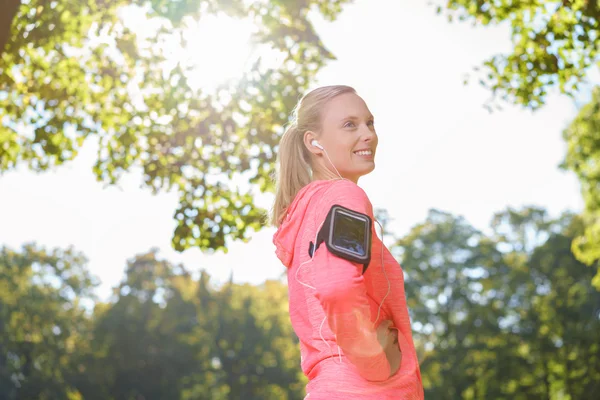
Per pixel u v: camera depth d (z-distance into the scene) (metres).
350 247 1.80
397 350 1.96
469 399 43.59
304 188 2.09
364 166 2.13
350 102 2.17
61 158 12.41
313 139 2.17
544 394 42.06
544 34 10.66
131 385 53.28
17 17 10.66
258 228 12.05
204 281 58.62
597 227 25.50
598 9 10.16
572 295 44.22
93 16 11.52
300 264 2.00
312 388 1.93
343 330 1.77
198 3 11.21
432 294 50.78
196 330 55.75
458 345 45.81
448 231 53.09
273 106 12.11
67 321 52.94
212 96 11.91
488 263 50.94
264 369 55.91
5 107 12.25
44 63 12.12
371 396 1.86
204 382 54.59
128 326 53.91
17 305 51.16
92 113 12.34
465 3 11.40
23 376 50.38
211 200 12.17
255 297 60.25
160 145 12.29
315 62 12.12
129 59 11.91
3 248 53.59
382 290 1.98
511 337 44.34
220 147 12.22
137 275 57.09
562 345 42.56
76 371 51.91
